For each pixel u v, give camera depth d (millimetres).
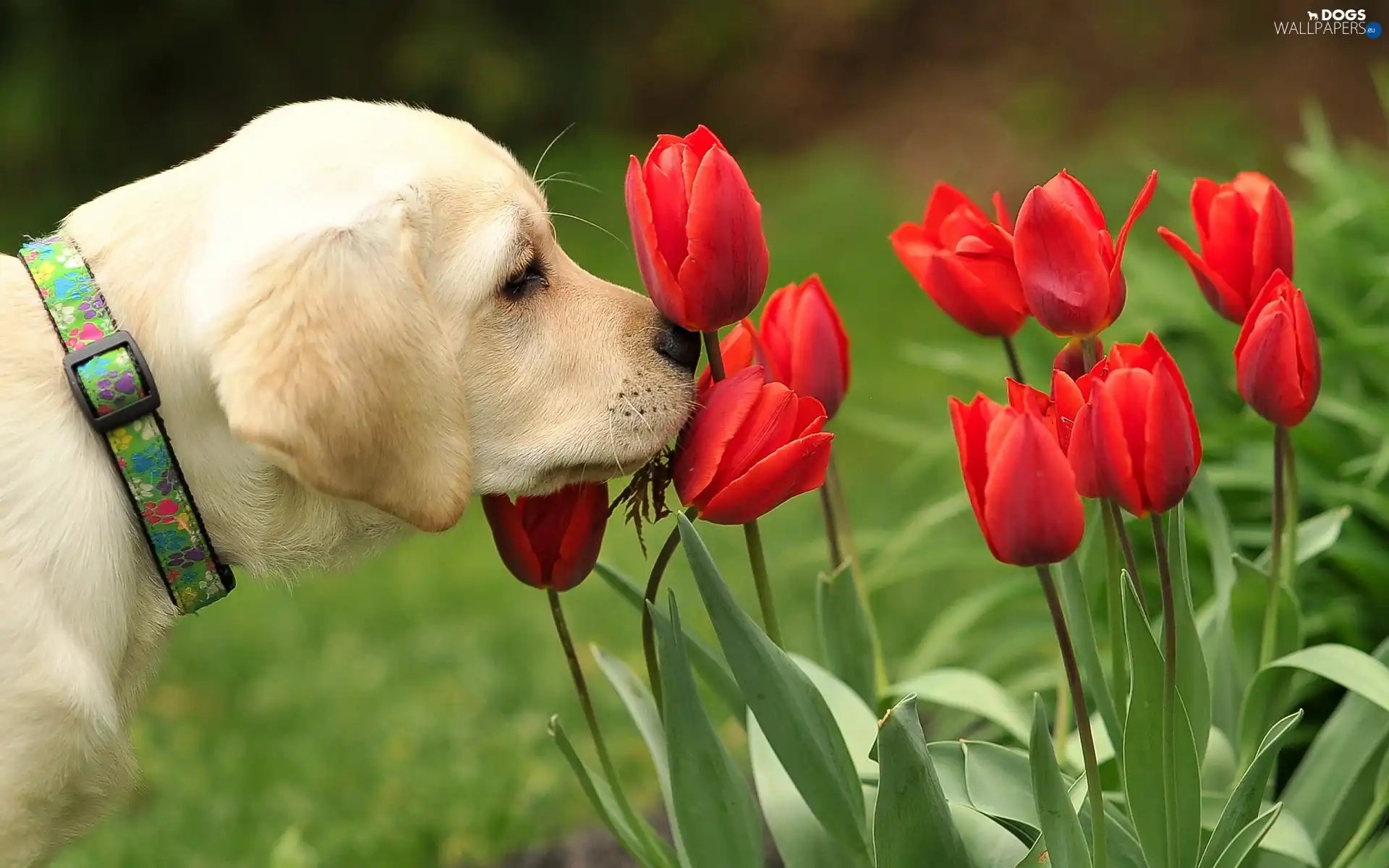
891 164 12281
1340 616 3844
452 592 7055
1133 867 2516
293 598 7145
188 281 2807
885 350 9133
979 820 2623
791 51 13883
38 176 13742
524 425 2984
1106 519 2590
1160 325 4867
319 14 13766
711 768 2562
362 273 2676
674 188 2500
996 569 4840
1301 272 4754
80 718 2742
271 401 2566
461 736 5488
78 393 2701
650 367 2986
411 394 2676
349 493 2633
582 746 5414
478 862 4602
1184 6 12445
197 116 13875
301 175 2836
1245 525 4258
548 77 13742
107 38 13602
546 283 3051
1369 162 5871
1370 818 2805
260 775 5297
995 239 2691
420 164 2893
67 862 4680
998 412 2154
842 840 2551
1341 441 4266
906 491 7215
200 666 6387
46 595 2705
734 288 2486
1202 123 11164
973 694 3141
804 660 3064
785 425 2463
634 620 6539
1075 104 12117
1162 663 2342
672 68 14062
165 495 2787
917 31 13531
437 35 13508
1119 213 9773
